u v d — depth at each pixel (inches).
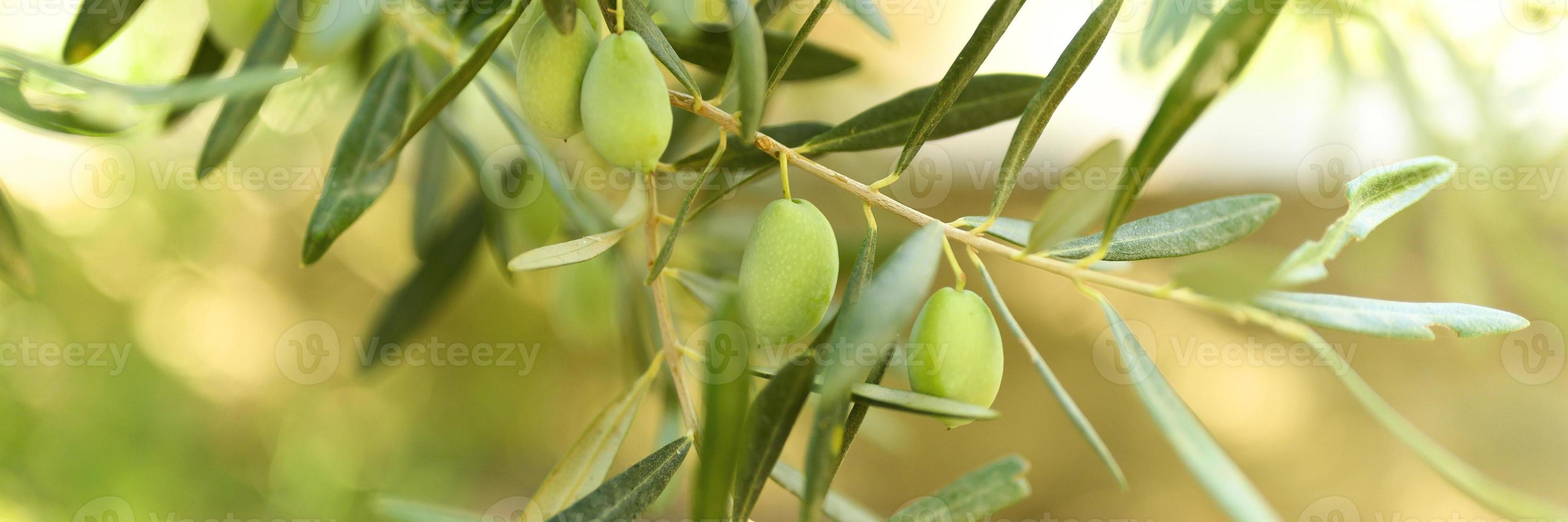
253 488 36.8
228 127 17.8
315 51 17.0
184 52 20.6
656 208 16.7
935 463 45.1
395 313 21.5
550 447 46.3
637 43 15.6
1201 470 15.2
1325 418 43.3
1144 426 44.9
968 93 17.1
